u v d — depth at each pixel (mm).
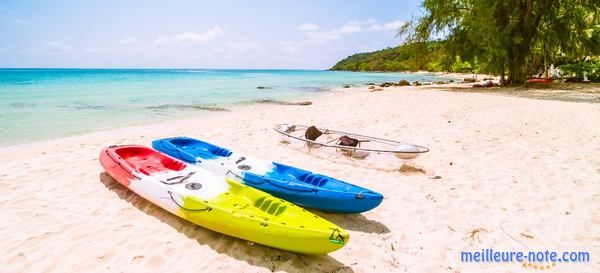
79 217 4824
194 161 6297
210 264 3758
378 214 5055
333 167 7180
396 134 10023
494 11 23281
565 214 4996
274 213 4379
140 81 42719
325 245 3660
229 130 10922
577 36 24172
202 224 4371
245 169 6086
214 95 24141
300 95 24828
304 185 5004
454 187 6027
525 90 22859
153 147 7387
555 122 11312
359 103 17641
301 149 8375
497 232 4543
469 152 8086
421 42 27250
